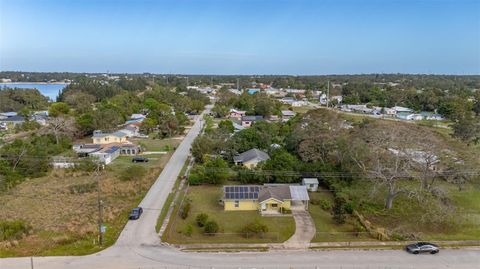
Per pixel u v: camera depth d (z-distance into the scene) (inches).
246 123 3417.8
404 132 1430.9
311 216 1285.7
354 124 2293.3
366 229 1153.4
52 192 1517.0
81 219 1225.4
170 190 1560.0
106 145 2329.0
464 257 983.0
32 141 2234.3
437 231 1160.8
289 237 1105.4
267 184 1528.1
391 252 1011.3
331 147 1732.3
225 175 1630.2
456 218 1257.4
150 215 1269.7
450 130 2992.1
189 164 2009.1
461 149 1457.9
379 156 1408.7
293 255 985.5
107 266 909.8
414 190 1325.0
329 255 987.9
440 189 1311.5
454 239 1098.1
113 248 1013.8
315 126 1961.1
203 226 1168.8
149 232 1126.4
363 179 1547.7
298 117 2861.7
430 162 1331.2
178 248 1023.0
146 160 2064.5
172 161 2074.3
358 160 1544.0
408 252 1010.1
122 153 2265.0
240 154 2014.0
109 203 1390.3
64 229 1147.3
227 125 2787.9
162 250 1006.4
